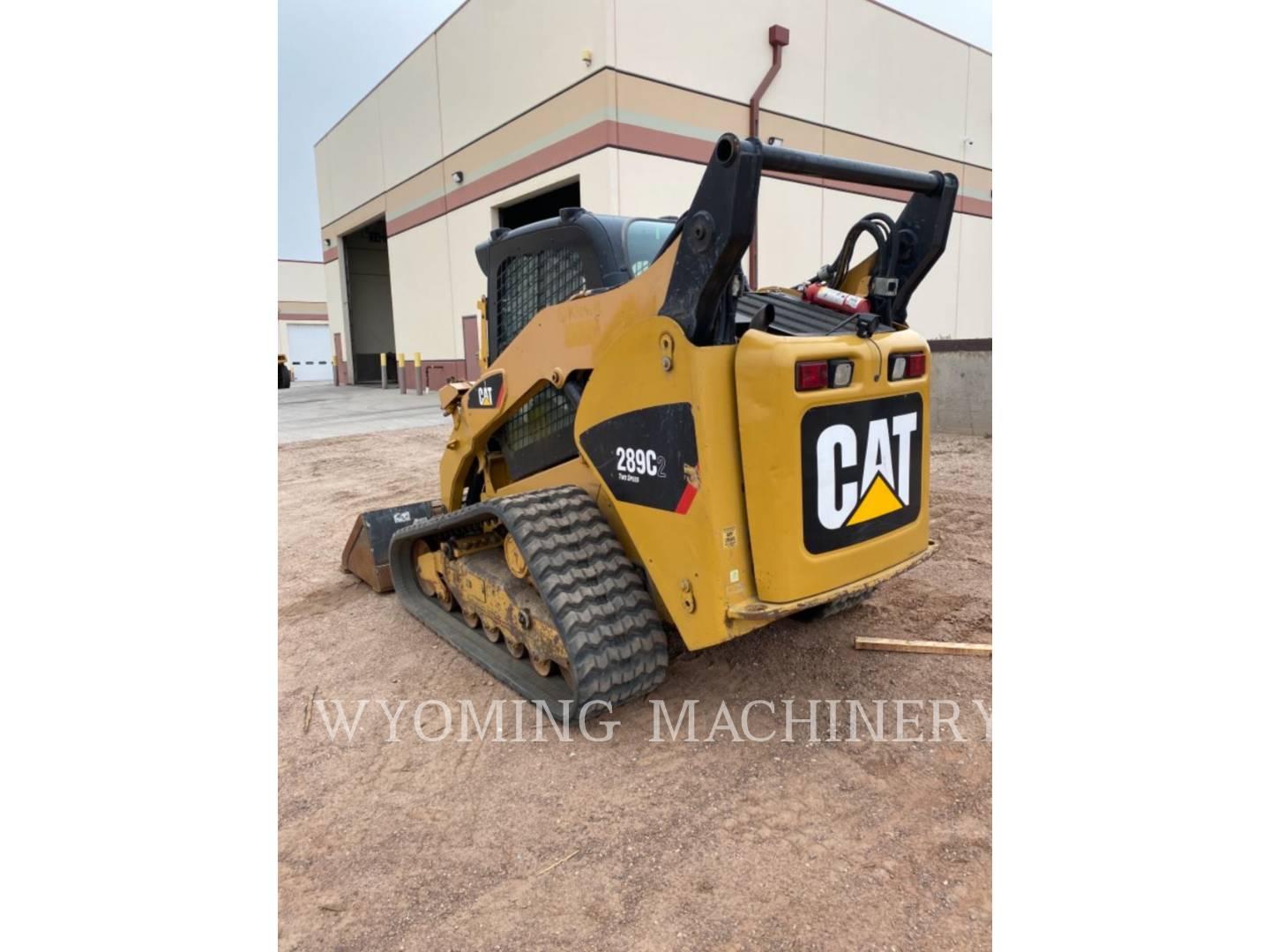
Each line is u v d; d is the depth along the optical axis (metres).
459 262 15.65
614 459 2.72
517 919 1.92
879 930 1.83
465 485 4.17
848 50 14.44
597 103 11.17
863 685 3.04
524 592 3.09
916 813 2.26
